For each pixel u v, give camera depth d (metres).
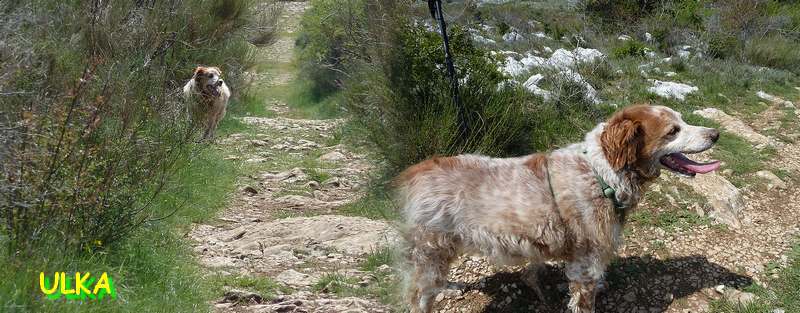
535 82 5.30
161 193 3.96
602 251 2.81
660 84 5.80
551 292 3.05
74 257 2.95
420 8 4.95
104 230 3.17
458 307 3.07
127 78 3.84
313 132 7.59
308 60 11.70
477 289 3.13
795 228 3.42
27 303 2.62
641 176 2.81
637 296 3.02
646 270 3.12
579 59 6.20
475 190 2.80
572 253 2.82
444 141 4.12
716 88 5.86
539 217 2.77
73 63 4.05
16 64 3.20
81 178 3.06
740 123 4.75
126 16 5.48
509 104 4.27
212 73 6.25
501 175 2.82
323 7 10.67
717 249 3.24
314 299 3.13
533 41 7.61
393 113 4.33
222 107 6.43
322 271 3.40
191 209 4.05
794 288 3.02
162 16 6.04
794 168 4.02
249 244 3.69
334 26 10.09
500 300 3.06
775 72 6.61
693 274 3.10
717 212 3.44
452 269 3.26
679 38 8.03
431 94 4.28
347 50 6.85
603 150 2.79
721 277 3.09
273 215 4.20
